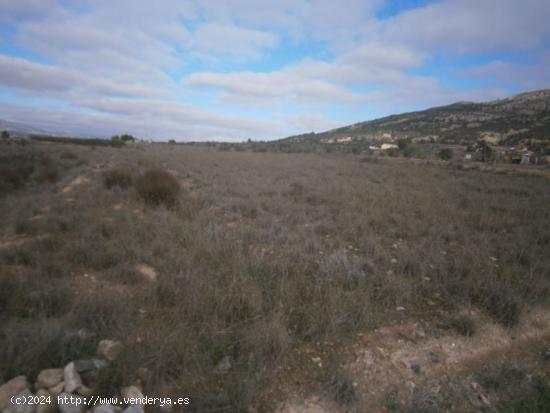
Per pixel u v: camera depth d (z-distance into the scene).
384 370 2.82
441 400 2.59
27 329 2.72
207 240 5.43
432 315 3.73
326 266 4.64
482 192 13.95
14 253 4.62
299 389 2.52
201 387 2.42
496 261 5.54
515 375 2.90
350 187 12.87
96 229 5.99
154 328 3.14
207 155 29.94
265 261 4.76
